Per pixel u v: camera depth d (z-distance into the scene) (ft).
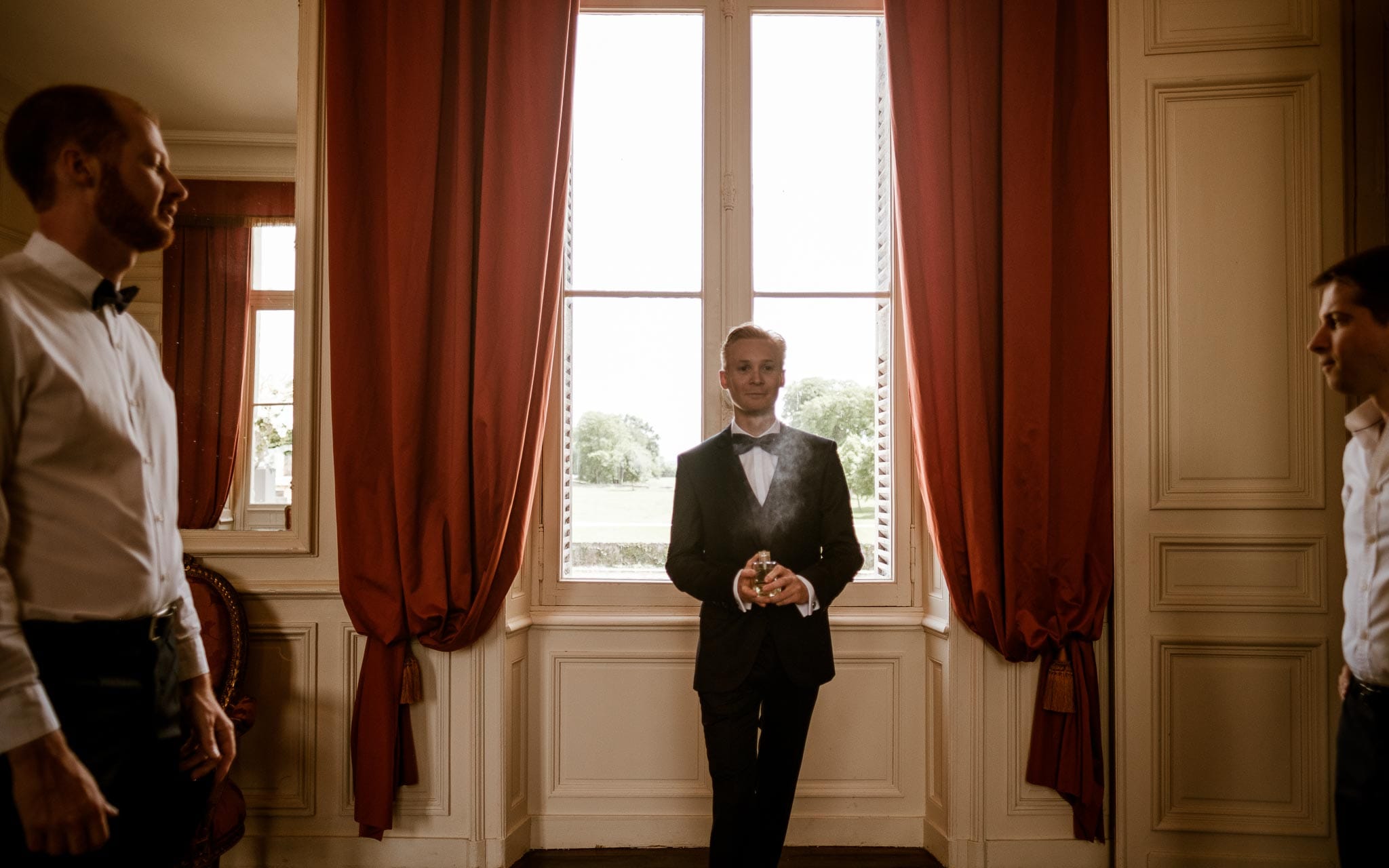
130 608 4.05
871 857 8.52
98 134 3.99
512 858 8.34
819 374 9.22
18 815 3.59
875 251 9.27
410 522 7.85
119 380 4.12
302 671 8.30
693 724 8.80
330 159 8.04
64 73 9.01
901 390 9.11
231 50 8.86
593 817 8.74
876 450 9.23
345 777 8.27
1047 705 7.82
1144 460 8.02
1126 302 8.07
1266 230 8.01
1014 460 7.86
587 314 9.25
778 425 6.91
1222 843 7.90
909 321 8.20
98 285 4.07
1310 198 7.93
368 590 7.89
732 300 9.12
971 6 8.16
